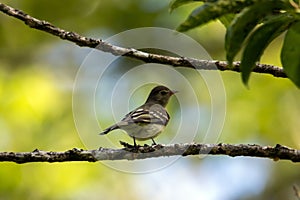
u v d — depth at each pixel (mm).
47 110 14359
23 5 16344
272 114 14266
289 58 4590
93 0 16625
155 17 15867
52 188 13250
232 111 14164
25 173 13180
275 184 15383
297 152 5699
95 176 13523
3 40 16453
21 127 13914
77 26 16516
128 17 16250
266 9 4371
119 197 13703
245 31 4449
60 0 16406
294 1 4602
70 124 14195
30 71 15969
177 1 4996
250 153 5727
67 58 16391
